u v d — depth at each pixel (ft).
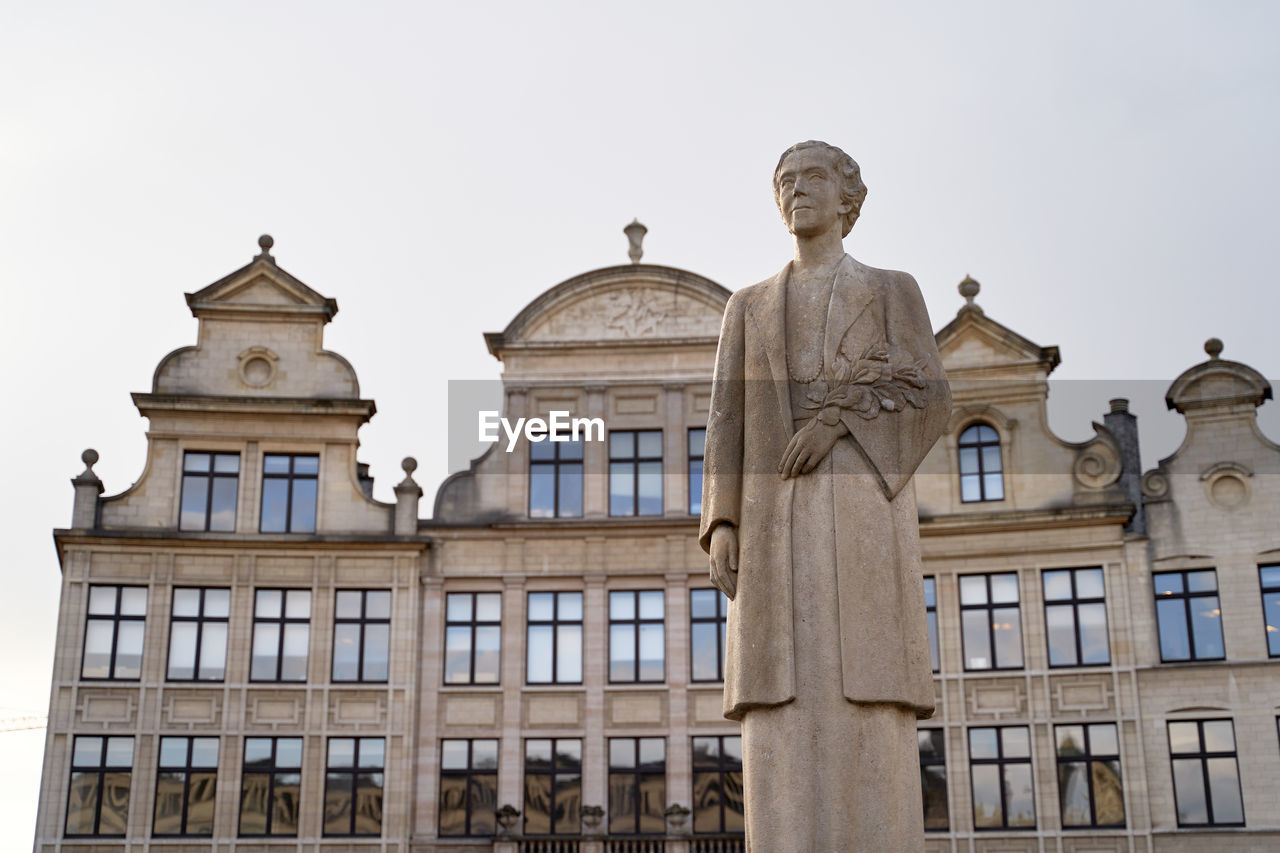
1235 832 130.11
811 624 24.88
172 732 136.26
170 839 133.69
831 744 24.34
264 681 138.62
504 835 135.03
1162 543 137.90
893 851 23.98
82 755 134.92
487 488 145.48
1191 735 133.39
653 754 139.13
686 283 149.18
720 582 26.07
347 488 143.95
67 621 137.49
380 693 139.23
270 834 135.03
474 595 143.13
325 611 140.87
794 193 27.17
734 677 25.25
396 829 135.64
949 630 139.03
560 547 143.95
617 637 142.20
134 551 140.15
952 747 136.46
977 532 140.46
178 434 143.23
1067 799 133.90
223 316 147.02
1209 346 140.56
